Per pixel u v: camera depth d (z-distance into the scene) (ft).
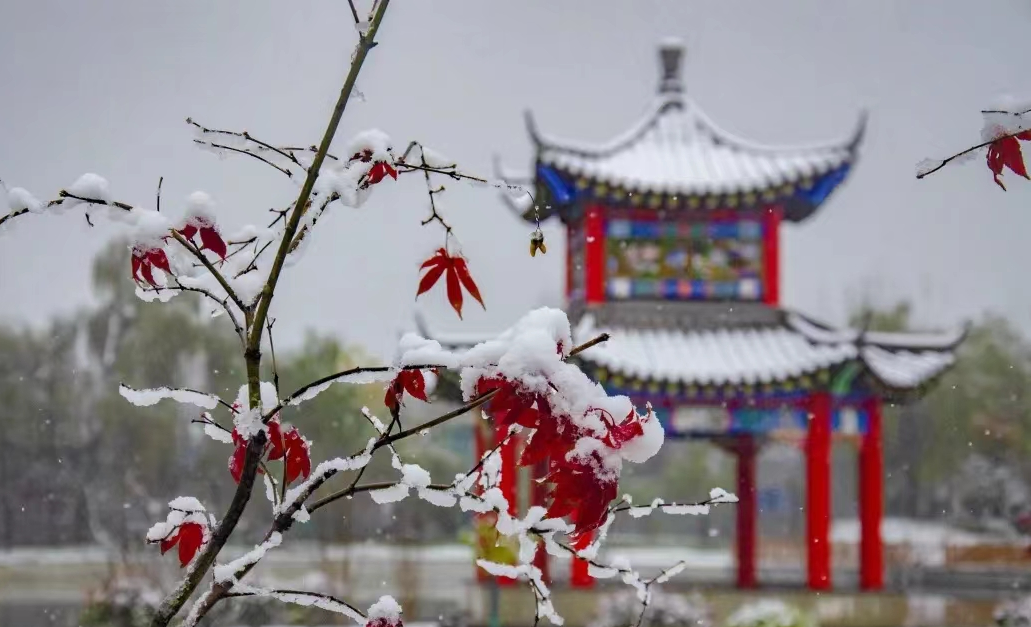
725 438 69.77
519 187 12.40
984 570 106.42
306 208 12.33
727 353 63.41
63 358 144.05
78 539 138.72
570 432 10.62
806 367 60.70
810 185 64.28
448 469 114.83
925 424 151.23
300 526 107.76
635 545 138.41
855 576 86.79
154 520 120.16
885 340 65.77
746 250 65.92
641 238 65.41
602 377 60.85
